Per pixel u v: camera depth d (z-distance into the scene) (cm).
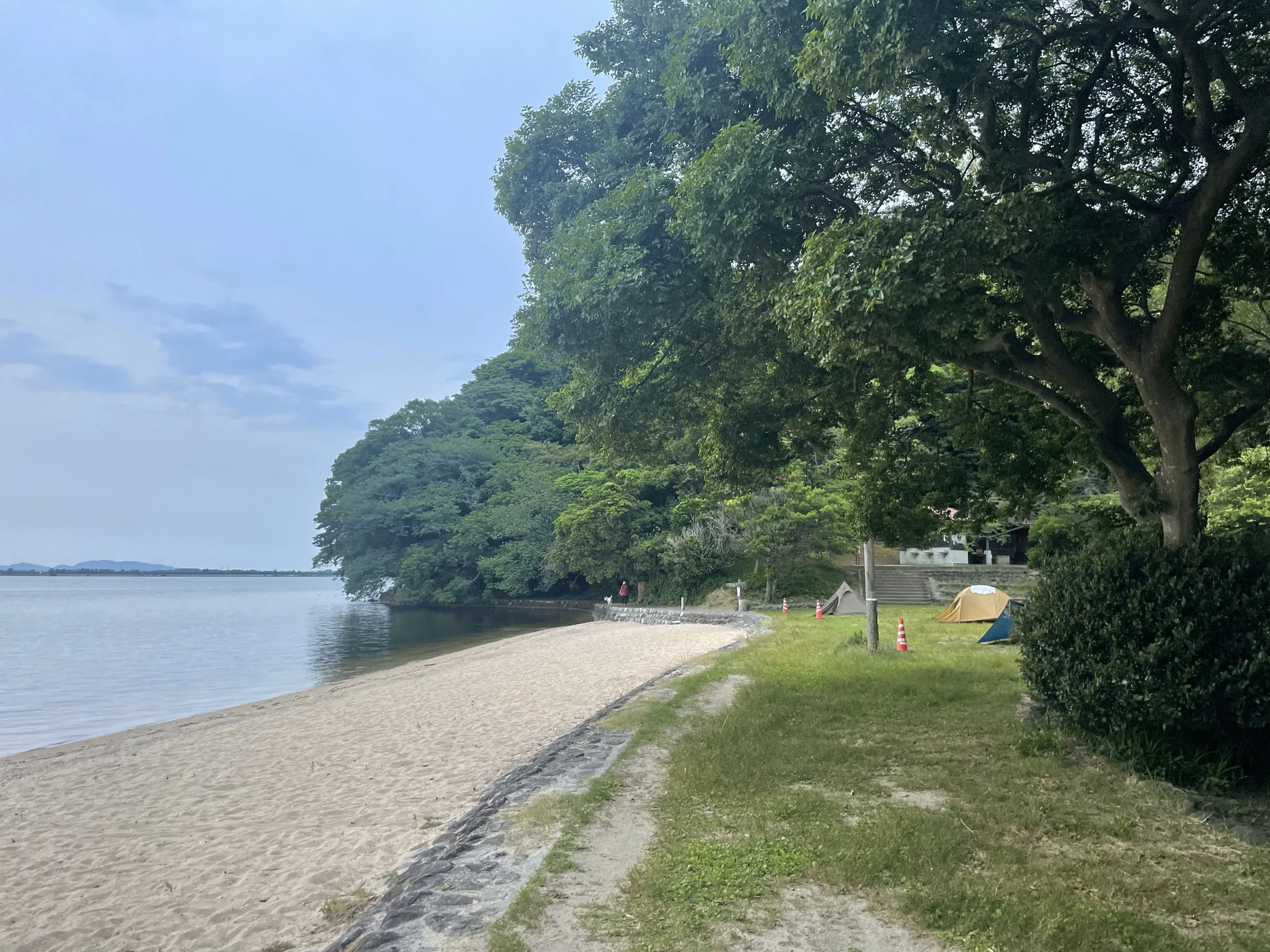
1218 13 741
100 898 607
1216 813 590
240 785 952
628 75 1273
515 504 5744
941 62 716
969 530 1223
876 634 1648
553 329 1108
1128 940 391
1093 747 730
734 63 893
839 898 452
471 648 2888
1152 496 747
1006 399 1137
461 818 704
